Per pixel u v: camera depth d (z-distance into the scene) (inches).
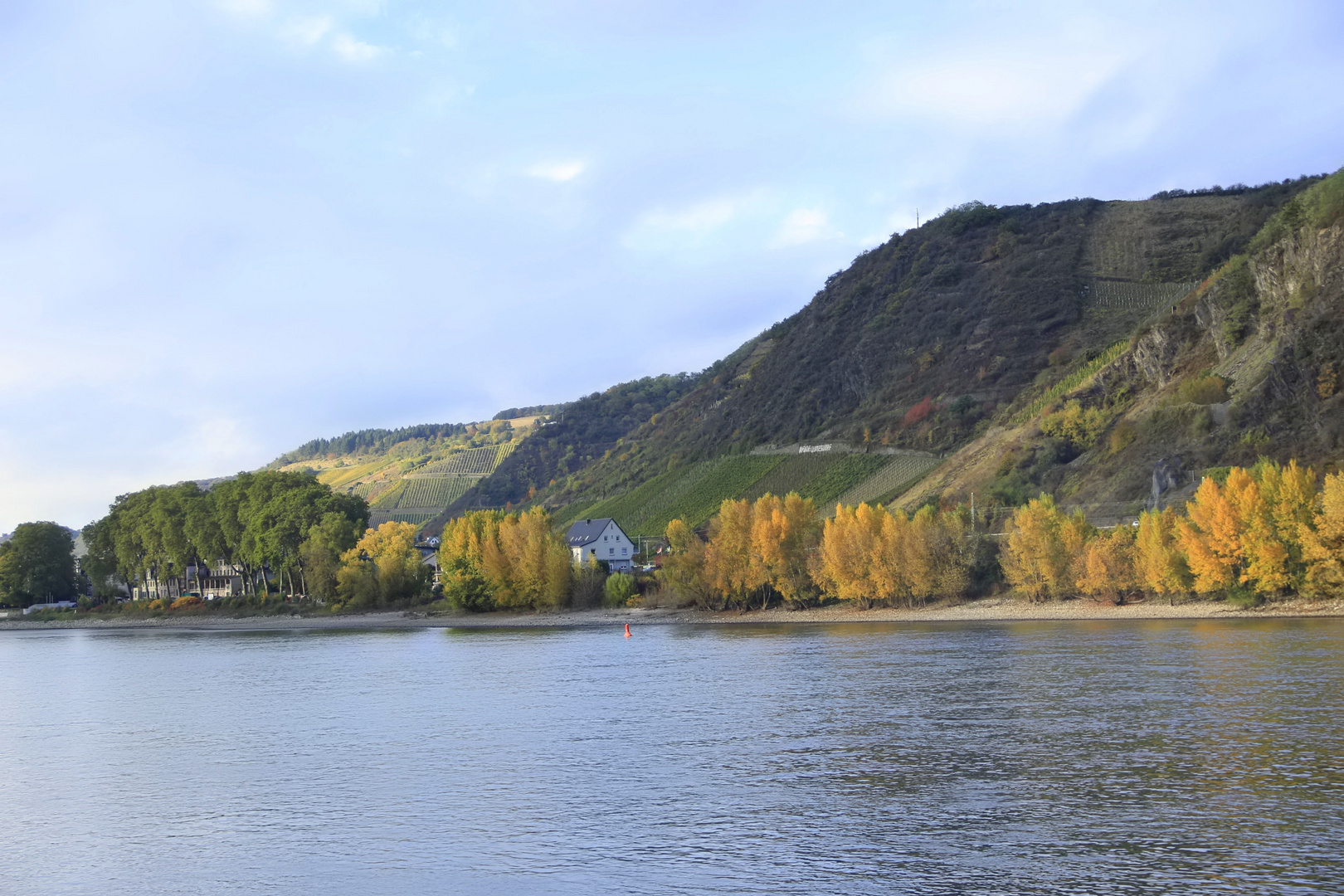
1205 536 4143.7
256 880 1331.2
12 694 3410.4
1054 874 1221.7
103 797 1822.1
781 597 5880.9
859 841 1379.2
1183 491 4945.9
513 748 2098.9
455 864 1358.3
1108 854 1286.9
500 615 6692.9
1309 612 3944.4
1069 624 4266.7
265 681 3518.7
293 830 1551.4
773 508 5595.5
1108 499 5388.8
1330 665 2674.7
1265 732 1910.7
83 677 3941.9
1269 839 1322.6
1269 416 5083.7
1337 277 5231.3
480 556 6722.4
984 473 6525.6
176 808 1723.7
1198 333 6240.2
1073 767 1716.3
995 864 1266.0
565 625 5940.0
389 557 7677.2
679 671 3265.3
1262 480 4106.8
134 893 1305.4
